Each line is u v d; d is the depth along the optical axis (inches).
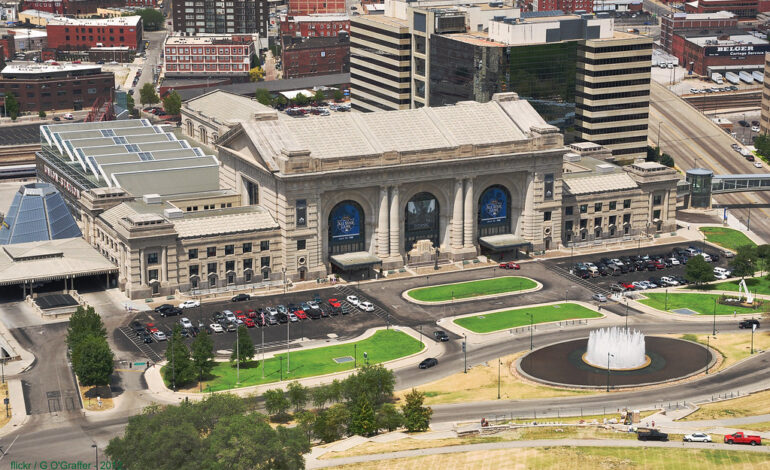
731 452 7775.6
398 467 7672.2
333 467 7721.5
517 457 7775.6
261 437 7362.2
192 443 7362.2
